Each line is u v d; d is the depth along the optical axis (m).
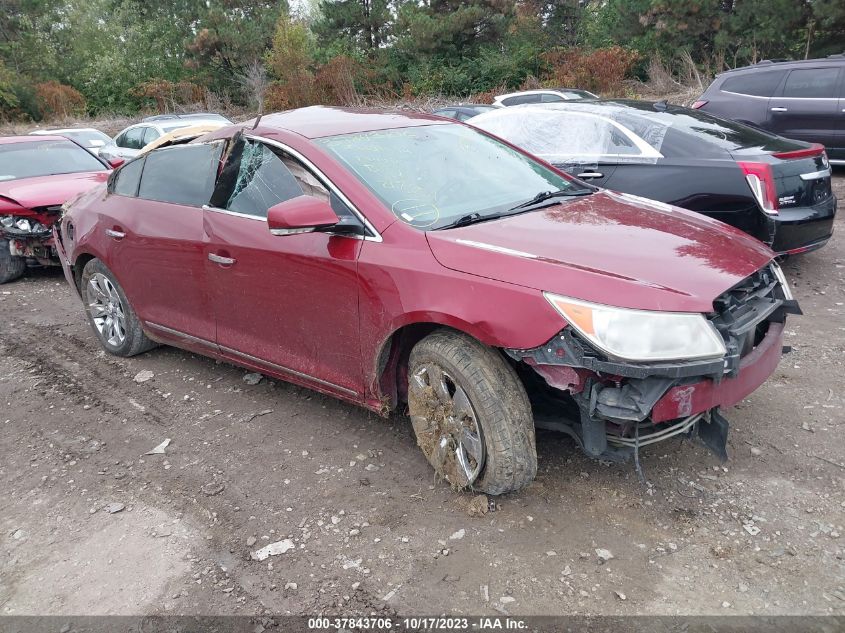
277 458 3.73
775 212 5.45
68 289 7.54
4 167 8.45
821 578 2.62
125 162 5.06
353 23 29.89
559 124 6.49
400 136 3.97
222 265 4.00
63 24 42.44
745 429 3.67
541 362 2.75
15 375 5.15
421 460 3.59
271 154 3.84
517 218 3.40
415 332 3.35
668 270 2.85
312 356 3.72
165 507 3.39
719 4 20.66
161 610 2.72
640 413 2.64
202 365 5.09
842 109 9.82
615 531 2.95
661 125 5.99
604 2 27.97
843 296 5.71
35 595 2.88
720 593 2.59
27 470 3.84
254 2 36.66
